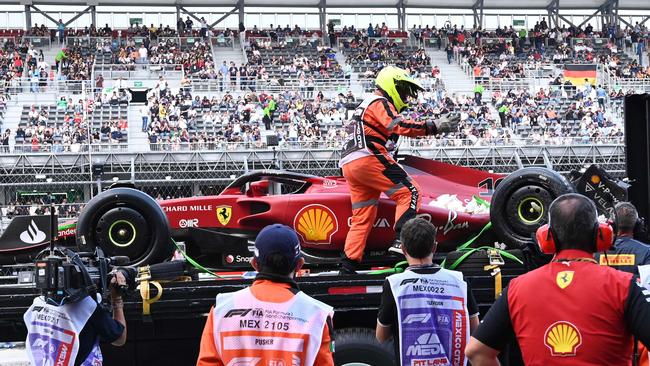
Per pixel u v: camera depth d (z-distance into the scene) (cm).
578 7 4403
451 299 503
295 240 400
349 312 662
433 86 3494
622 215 605
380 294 658
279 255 394
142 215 696
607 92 3195
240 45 3966
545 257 654
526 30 4394
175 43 3866
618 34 4266
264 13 4191
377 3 4222
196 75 3419
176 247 725
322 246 740
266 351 384
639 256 593
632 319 339
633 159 745
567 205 361
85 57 3622
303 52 3916
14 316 632
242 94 3133
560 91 3183
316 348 383
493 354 363
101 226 691
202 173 2114
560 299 348
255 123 2912
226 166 2083
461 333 501
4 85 3084
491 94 3212
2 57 3531
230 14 4128
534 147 2027
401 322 499
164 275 678
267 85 3203
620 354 342
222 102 3005
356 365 633
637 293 341
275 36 3991
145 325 675
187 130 2814
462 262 678
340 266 764
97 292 517
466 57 3925
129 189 700
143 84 3275
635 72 3938
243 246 762
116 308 535
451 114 662
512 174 700
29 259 775
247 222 753
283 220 742
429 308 500
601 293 344
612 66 3991
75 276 497
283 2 4128
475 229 747
